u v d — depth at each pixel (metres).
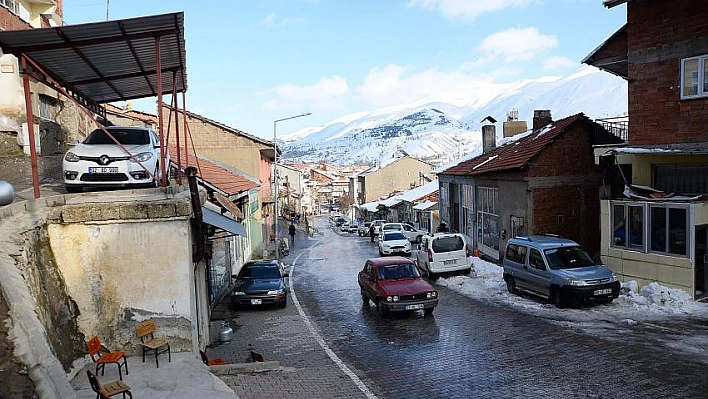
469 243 29.36
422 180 82.94
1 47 8.62
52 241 8.21
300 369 10.02
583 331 11.80
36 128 18.45
